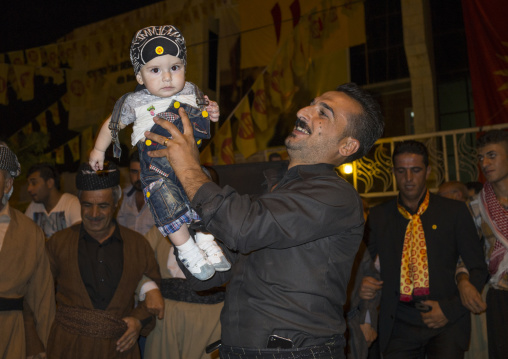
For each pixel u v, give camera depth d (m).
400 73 10.84
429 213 3.51
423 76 10.48
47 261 3.06
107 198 3.26
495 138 3.43
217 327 3.49
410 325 3.41
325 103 1.95
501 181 3.43
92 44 9.78
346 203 1.73
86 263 3.23
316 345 1.72
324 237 1.74
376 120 2.02
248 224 1.56
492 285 3.46
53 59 9.06
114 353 3.18
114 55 9.91
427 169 3.59
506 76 7.88
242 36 9.89
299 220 1.62
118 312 3.24
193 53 11.17
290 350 1.68
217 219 1.59
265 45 9.62
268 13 9.56
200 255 1.76
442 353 3.29
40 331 3.01
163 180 1.77
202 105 1.87
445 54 10.70
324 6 8.70
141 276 3.43
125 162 10.38
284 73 8.73
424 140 9.60
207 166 3.25
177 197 1.76
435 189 7.92
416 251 3.45
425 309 3.30
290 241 1.63
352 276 3.28
